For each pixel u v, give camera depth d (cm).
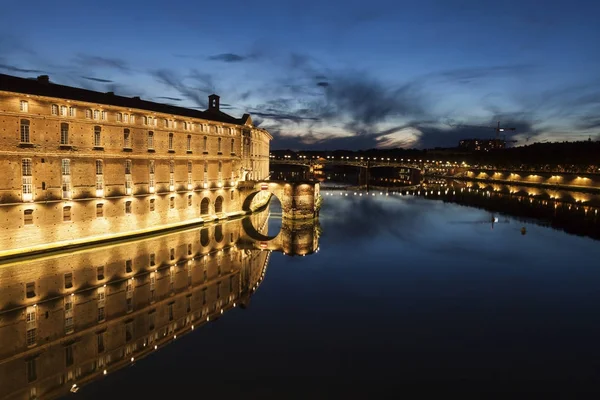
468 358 3759
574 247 8200
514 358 3769
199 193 9619
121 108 7462
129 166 7794
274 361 3672
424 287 5672
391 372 3509
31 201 6219
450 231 9788
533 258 7319
